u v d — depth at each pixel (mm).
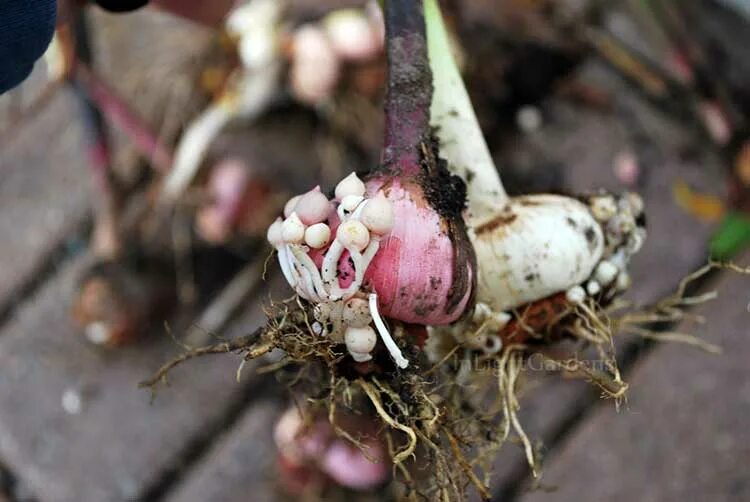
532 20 1146
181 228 1182
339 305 714
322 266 709
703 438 1019
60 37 963
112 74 1187
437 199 724
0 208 1225
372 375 741
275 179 1146
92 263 1180
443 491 752
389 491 1005
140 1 818
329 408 765
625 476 1014
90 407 1107
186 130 1147
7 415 1107
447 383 772
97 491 1068
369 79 1068
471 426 807
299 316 737
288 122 1157
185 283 1159
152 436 1089
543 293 768
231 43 1088
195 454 1087
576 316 779
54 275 1184
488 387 884
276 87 1098
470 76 1108
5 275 1185
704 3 1175
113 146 1229
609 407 1047
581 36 1148
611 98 1181
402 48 737
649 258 1111
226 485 1062
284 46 1052
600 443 1032
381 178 725
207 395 1105
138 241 1175
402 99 734
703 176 1133
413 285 716
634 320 813
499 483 1022
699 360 1050
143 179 1214
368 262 706
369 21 1048
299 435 814
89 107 1021
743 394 1030
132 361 1125
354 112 1101
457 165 762
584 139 1172
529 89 1153
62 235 1200
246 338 754
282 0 1088
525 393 1056
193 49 1143
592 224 771
